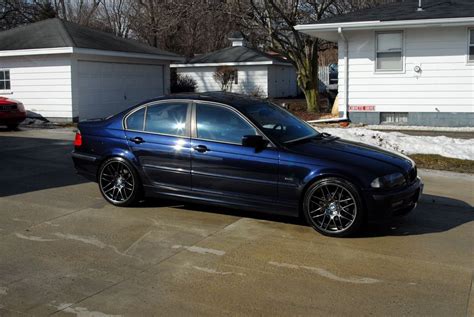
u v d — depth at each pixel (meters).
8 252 5.37
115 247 5.53
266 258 5.22
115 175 7.14
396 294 4.39
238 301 4.25
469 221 6.63
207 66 36.34
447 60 16.22
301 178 5.96
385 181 5.76
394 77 16.83
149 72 24.12
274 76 37.22
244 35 25.62
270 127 6.44
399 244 5.69
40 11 40.06
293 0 21.53
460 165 10.20
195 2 21.59
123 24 44.22
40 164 10.51
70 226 6.26
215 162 6.39
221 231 6.09
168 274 4.81
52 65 19.78
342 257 5.27
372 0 24.59
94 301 4.24
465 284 4.61
